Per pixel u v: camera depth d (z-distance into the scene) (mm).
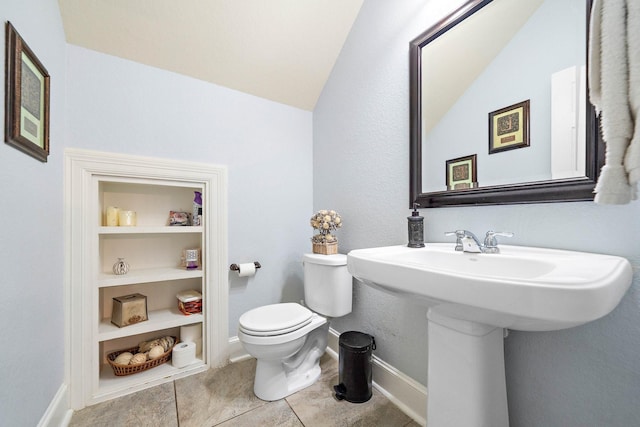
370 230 1534
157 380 1443
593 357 763
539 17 891
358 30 1641
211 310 1627
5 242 799
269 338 1224
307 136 2092
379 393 1368
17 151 869
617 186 536
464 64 1097
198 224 1679
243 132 1796
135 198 1630
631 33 507
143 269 1641
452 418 813
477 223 1042
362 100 1597
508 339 933
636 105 503
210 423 1171
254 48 1622
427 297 682
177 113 1570
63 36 1269
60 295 1200
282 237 1948
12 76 823
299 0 1520
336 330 1772
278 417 1205
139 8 1326
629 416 704
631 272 653
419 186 1249
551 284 486
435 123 1195
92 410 1248
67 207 1266
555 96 848
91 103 1342
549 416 844
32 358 942
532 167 900
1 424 762
